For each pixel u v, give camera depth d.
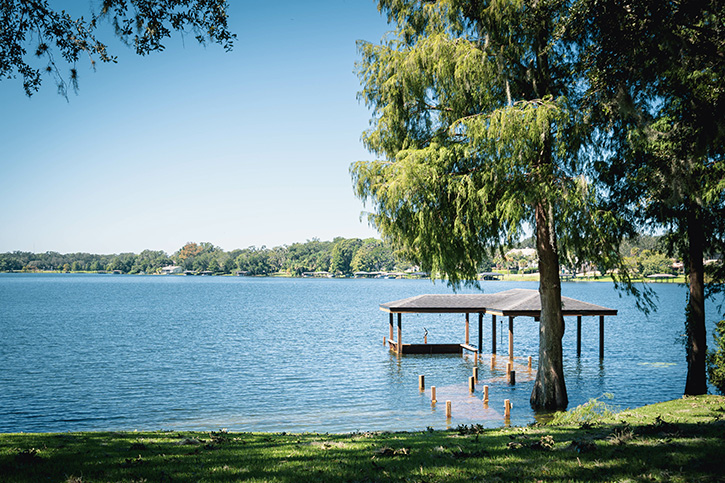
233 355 34.00
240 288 164.62
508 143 13.66
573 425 10.33
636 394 22.08
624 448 6.88
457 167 15.56
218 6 8.93
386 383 24.86
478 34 14.89
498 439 8.51
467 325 35.94
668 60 10.00
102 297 107.50
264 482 5.84
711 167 13.75
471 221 15.60
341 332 49.25
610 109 12.44
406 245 16.84
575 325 58.03
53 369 28.86
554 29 13.14
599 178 15.02
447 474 5.98
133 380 25.83
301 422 17.78
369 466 6.56
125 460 7.12
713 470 5.69
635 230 15.70
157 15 8.69
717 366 15.42
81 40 8.66
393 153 16.97
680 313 76.50
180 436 10.32
